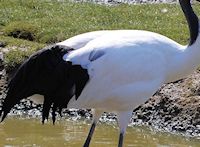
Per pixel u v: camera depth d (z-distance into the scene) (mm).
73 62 10398
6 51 16625
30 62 10508
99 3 24000
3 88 15703
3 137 13031
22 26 18703
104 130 14008
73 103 10578
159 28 19641
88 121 14703
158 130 14398
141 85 10641
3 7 21297
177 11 22219
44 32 18562
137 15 21375
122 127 10914
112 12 21516
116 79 10477
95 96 10531
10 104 10555
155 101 15156
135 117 14992
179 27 19891
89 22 20125
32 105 15273
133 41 10656
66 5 22375
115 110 10898
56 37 18312
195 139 13875
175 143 13461
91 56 10414
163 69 10844
